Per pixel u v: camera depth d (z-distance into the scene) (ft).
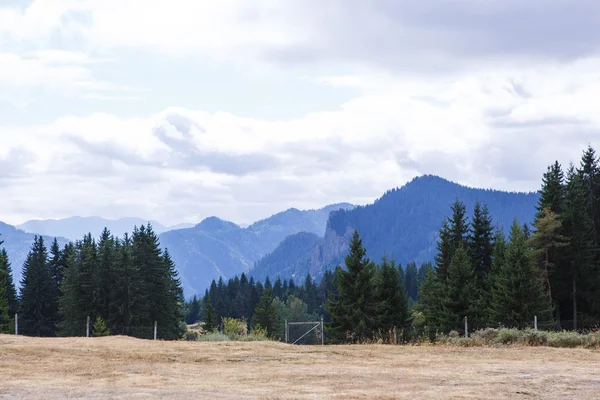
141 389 45.11
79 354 67.62
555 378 53.31
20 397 40.52
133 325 268.82
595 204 248.52
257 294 589.32
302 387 47.50
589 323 213.87
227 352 74.79
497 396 43.32
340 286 215.51
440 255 256.52
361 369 60.03
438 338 108.37
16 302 332.19
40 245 334.24
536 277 206.39
